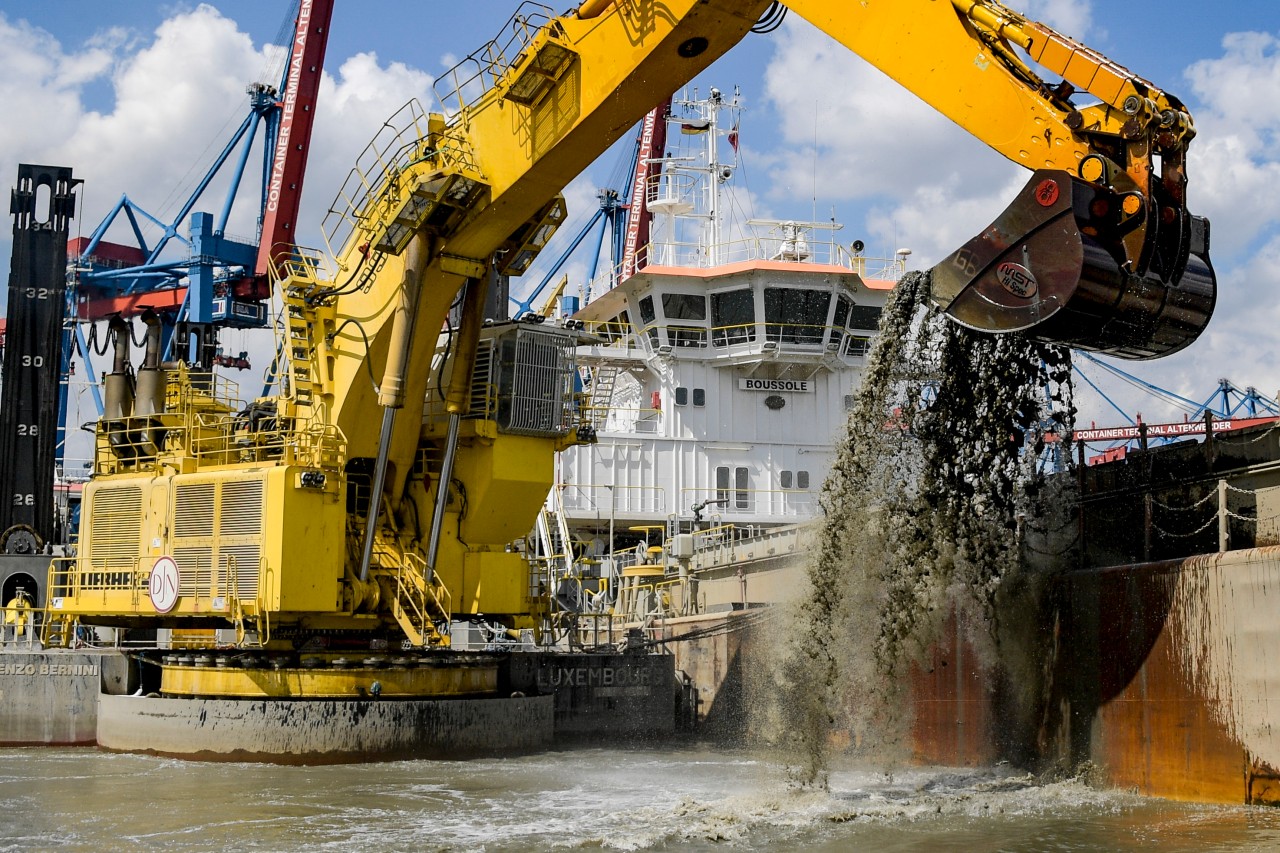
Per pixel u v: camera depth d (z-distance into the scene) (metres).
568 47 20.81
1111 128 15.01
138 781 20.64
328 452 24.09
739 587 32.88
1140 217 14.71
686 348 42.97
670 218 46.75
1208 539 18.25
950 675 21.19
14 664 26.75
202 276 65.62
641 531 43.25
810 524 23.88
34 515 31.19
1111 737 18.09
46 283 31.98
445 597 25.58
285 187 63.44
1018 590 20.06
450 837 15.59
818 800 17.78
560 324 27.19
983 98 15.78
